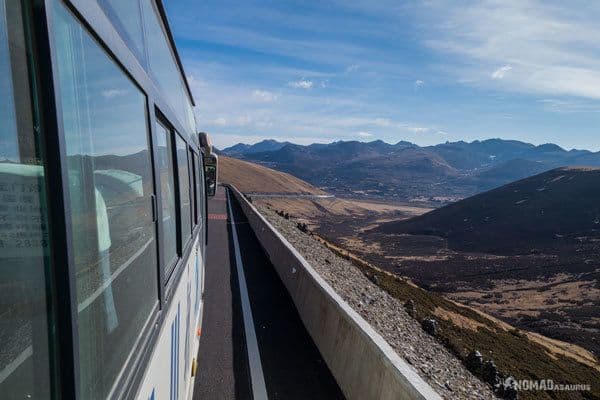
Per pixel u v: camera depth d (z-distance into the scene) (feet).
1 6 3.89
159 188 9.77
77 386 4.74
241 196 122.01
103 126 6.15
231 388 20.22
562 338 205.67
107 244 6.16
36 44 4.35
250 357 23.66
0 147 3.92
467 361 31.55
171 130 13.34
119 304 6.59
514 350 64.85
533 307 289.74
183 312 13.91
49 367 4.44
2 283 3.99
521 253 513.04
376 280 61.57
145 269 8.25
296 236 74.54
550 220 605.73
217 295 35.50
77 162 5.20
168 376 10.20
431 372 27.20
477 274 408.05
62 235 4.56
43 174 4.41
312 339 26.37
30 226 4.25
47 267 4.44
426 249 575.38
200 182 30.22
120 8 7.35
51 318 4.49
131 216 7.43
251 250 56.95
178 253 13.55
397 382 14.61
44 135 4.41
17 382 4.09
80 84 5.33
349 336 20.63
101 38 5.98
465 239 621.31
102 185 6.05
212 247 57.93
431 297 92.22
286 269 39.50
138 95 8.25
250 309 32.04
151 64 10.29
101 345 5.73
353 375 18.89
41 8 4.35
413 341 33.12
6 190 4.02
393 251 557.74
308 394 19.85
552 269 411.75
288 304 33.58
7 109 3.98
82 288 5.20
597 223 558.15
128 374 6.62
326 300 25.30
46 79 4.40
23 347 4.16
